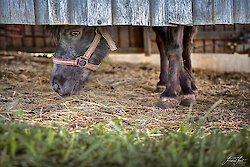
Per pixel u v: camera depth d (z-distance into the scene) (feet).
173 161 5.11
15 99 10.85
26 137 5.78
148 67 22.40
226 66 21.74
